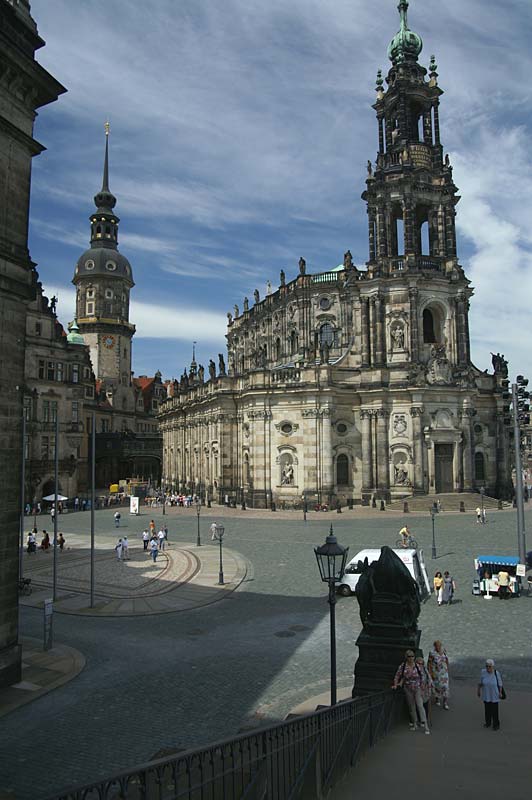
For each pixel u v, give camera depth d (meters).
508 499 85.12
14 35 21.12
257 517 69.25
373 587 16.98
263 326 105.25
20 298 22.30
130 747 16.27
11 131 21.78
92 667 22.73
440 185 82.50
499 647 23.92
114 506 92.88
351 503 75.19
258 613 30.05
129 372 145.62
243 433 82.75
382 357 78.50
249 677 21.34
